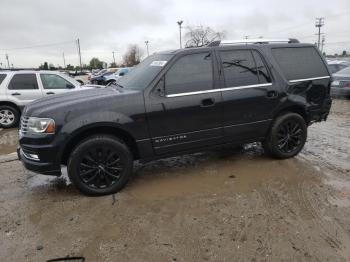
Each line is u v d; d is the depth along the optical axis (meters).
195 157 5.82
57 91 9.81
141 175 5.04
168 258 3.01
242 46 5.04
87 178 4.27
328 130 7.85
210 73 4.75
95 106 4.16
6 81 9.41
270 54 5.24
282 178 4.75
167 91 4.49
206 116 4.71
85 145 4.14
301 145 5.59
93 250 3.16
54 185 4.77
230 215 3.72
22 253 3.15
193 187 4.53
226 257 3.00
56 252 3.15
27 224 3.67
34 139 4.07
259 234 3.33
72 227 3.58
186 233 3.39
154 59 5.06
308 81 5.49
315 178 4.73
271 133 5.31
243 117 4.99
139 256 3.05
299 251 3.05
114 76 26.08
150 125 4.40
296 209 3.82
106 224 3.62
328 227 3.43
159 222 3.62
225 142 4.98
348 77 12.76
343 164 5.31
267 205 3.93
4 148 7.20
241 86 4.93
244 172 5.03
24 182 4.92
